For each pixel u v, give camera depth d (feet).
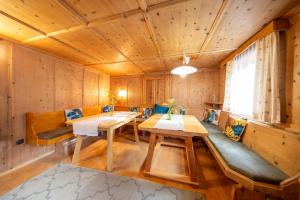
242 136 7.31
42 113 8.44
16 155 7.27
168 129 6.16
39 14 5.15
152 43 7.88
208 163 7.88
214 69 13.78
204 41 7.58
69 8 4.80
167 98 15.35
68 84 11.07
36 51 8.51
